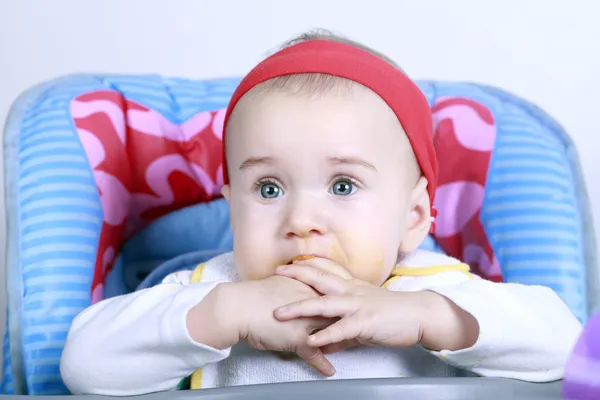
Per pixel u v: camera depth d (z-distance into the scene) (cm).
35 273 125
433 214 135
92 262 130
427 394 85
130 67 226
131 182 145
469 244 143
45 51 225
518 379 98
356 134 110
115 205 139
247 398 85
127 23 225
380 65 120
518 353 98
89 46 225
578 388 81
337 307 98
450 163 144
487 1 228
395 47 228
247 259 111
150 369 100
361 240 109
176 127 147
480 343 96
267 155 109
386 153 113
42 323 122
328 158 108
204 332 99
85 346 102
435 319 99
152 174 145
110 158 140
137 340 99
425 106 126
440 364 112
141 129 144
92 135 139
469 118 145
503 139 145
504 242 138
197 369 110
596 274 135
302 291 102
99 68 225
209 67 227
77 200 132
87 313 111
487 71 229
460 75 229
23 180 132
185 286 106
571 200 140
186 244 151
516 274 135
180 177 147
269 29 226
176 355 99
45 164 134
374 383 85
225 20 226
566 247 135
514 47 229
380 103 115
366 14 226
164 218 150
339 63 115
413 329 99
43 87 145
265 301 101
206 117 149
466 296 100
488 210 141
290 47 124
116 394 101
